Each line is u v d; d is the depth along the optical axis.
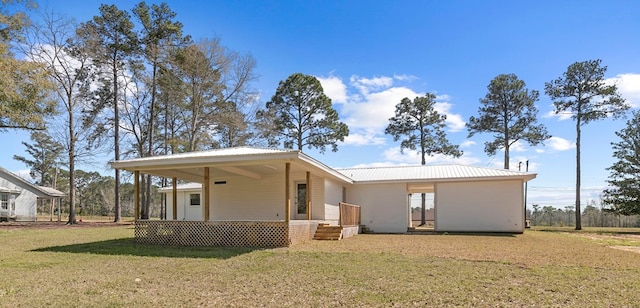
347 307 4.41
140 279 5.98
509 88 27.98
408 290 5.18
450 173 18.89
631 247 11.32
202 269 6.89
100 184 51.22
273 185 15.93
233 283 5.68
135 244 11.32
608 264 7.55
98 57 23.72
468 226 17.88
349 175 20.22
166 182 34.12
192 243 11.47
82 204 50.59
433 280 5.82
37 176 46.56
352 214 16.27
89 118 26.02
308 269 6.82
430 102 30.98
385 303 4.57
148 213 26.05
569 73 24.67
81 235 14.35
